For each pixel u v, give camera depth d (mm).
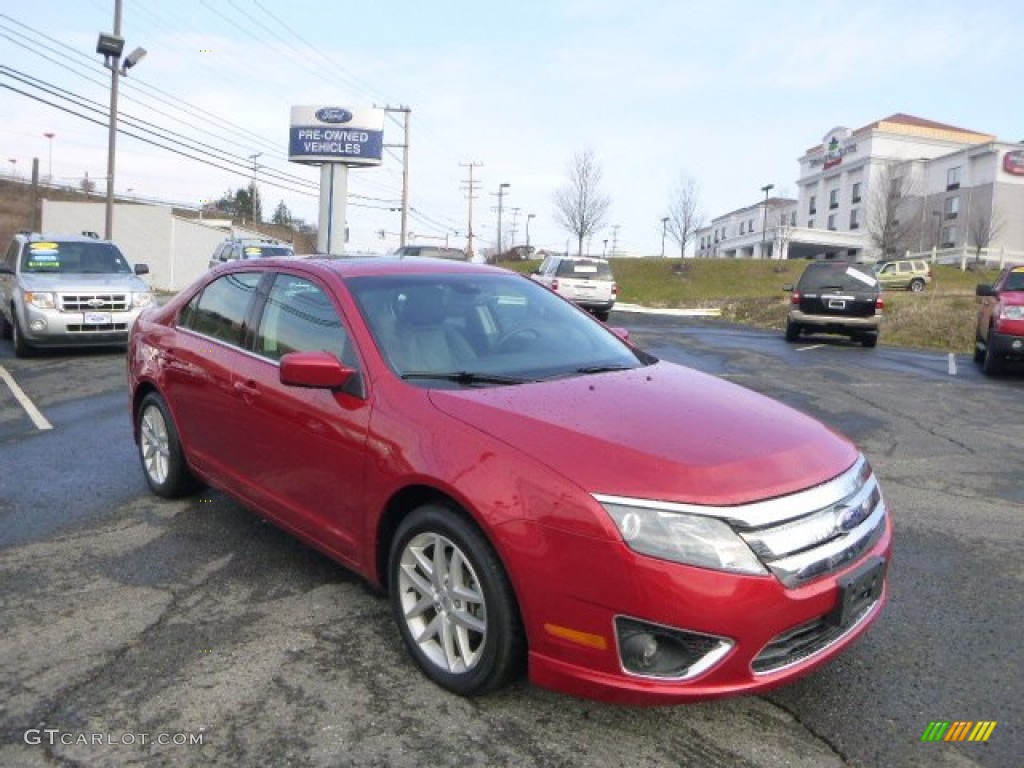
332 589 4176
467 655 3193
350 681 3332
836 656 3393
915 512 5695
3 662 3445
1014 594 4312
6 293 13430
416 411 3418
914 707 3236
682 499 2791
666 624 2734
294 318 4305
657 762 2865
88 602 4008
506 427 3176
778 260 59188
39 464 6449
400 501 3465
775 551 2820
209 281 5199
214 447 4793
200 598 4062
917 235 70750
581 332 4516
